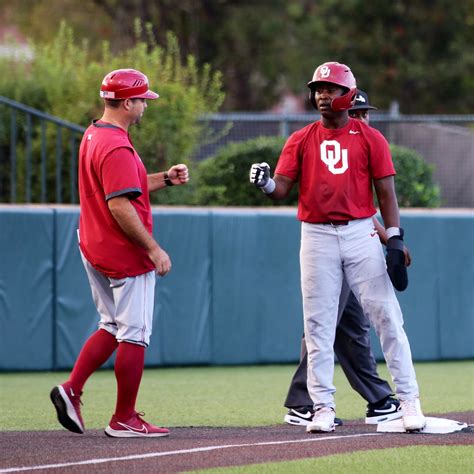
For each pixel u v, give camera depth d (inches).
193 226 1601.9
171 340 1590.8
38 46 2198.6
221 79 3688.5
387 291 922.1
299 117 2145.7
